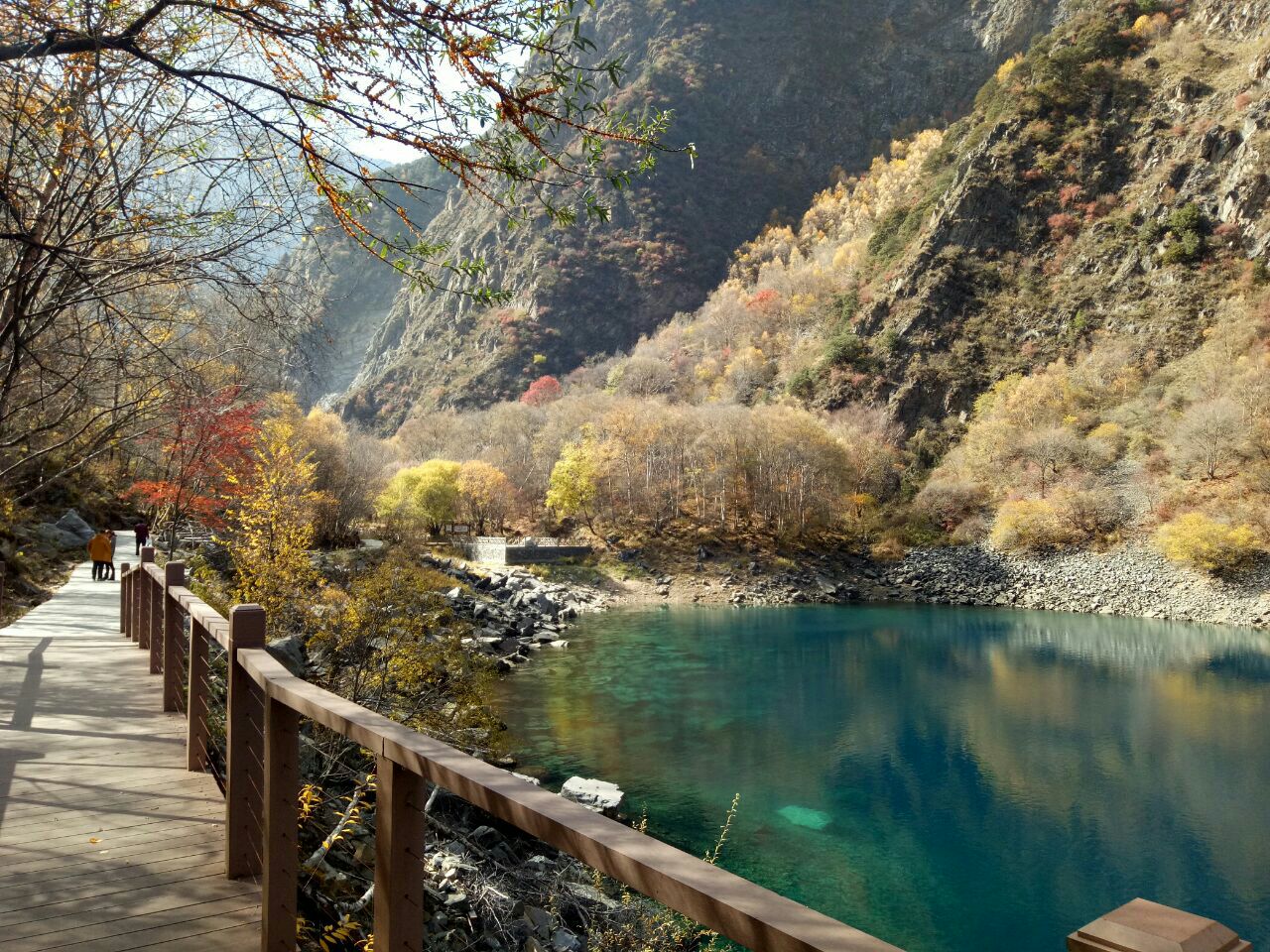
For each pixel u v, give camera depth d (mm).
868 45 190000
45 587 18812
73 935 3334
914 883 13031
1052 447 67938
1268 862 14008
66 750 5973
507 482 67438
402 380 159250
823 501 64562
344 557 30359
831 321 103438
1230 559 49188
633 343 149875
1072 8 160875
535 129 3449
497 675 26156
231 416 16984
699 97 182500
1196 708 24344
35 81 4555
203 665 5520
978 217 95188
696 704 23688
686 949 9039
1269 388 61594
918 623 42438
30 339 5480
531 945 8625
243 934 3361
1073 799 16812
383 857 2076
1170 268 81250
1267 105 83188
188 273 5234
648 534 62344
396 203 3916
